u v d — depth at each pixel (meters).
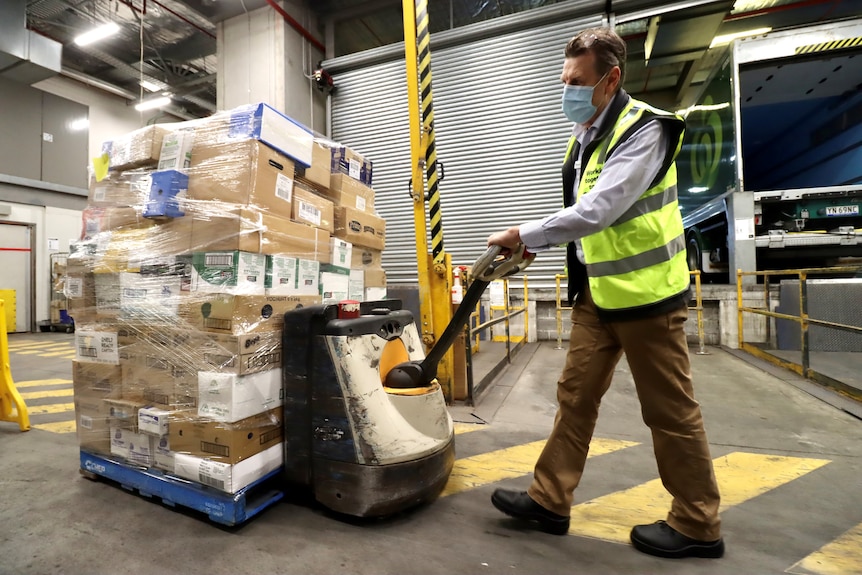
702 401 3.36
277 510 1.86
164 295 1.85
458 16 7.32
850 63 6.00
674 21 6.34
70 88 10.98
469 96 6.48
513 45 6.27
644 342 1.43
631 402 3.46
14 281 9.84
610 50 1.47
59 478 2.20
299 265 2.03
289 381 1.85
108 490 2.05
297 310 1.84
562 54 6.05
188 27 8.45
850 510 1.82
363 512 1.67
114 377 2.02
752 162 9.70
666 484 1.53
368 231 2.75
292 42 6.73
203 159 1.85
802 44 5.79
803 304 3.93
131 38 8.85
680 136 1.41
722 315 5.54
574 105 1.54
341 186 2.51
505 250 1.52
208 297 1.72
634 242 1.41
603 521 1.76
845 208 5.58
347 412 1.70
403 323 2.10
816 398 3.39
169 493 1.83
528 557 1.52
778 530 1.67
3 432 2.98
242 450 1.69
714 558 1.49
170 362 1.83
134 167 2.05
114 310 2.02
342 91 7.25
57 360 6.12
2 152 9.58
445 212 6.64
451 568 1.46
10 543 1.62
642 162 1.34
